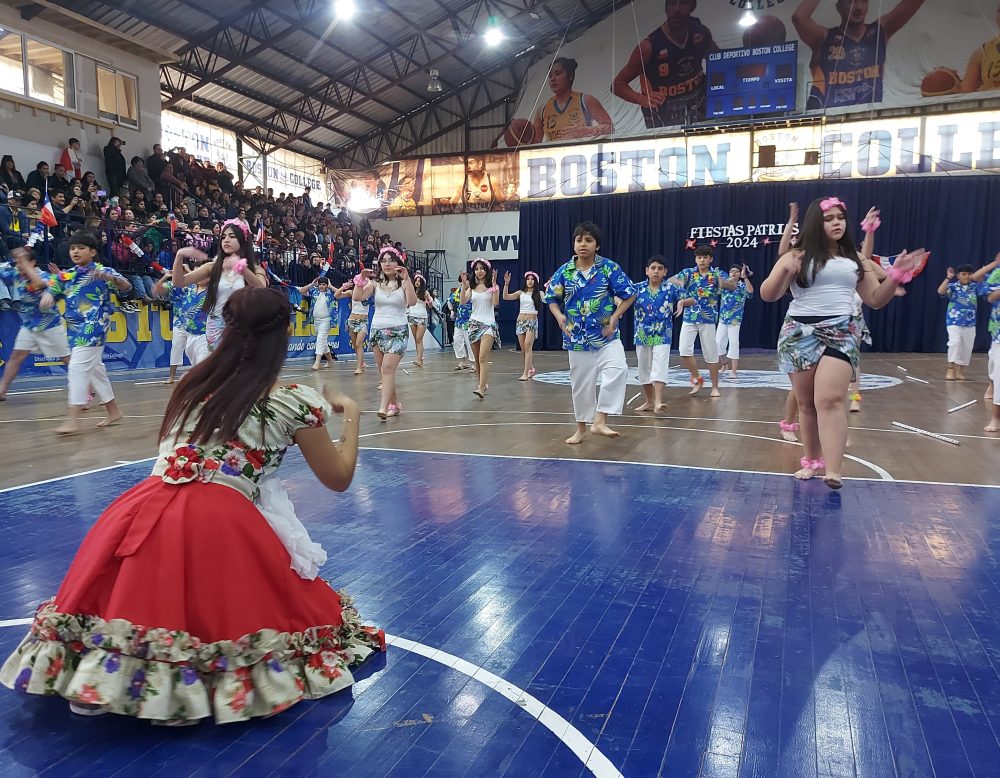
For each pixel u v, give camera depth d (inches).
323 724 63.5
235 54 653.9
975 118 658.2
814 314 144.5
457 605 90.0
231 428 65.5
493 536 117.9
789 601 91.0
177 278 197.5
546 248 794.8
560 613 87.6
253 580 64.6
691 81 747.4
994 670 73.3
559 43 811.4
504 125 879.7
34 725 63.1
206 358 69.1
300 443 70.5
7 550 108.3
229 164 788.0
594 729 62.6
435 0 658.2
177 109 713.6
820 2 698.8
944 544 113.3
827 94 701.3
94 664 61.3
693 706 66.3
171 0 557.9
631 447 197.3
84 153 549.0
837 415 142.7
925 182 671.1
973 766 57.3
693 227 729.6
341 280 675.4
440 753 59.1
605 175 766.5
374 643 77.4
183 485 65.1
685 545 113.3
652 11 758.5
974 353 669.9
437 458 181.6
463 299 332.5
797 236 152.4
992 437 211.0
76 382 212.1
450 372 466.9
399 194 917.2
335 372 452.4
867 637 80.8
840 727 62.8
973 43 664.4
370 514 130.8
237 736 61.6
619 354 203.5
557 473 164.4
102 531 65.2
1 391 290.4
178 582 61.7
